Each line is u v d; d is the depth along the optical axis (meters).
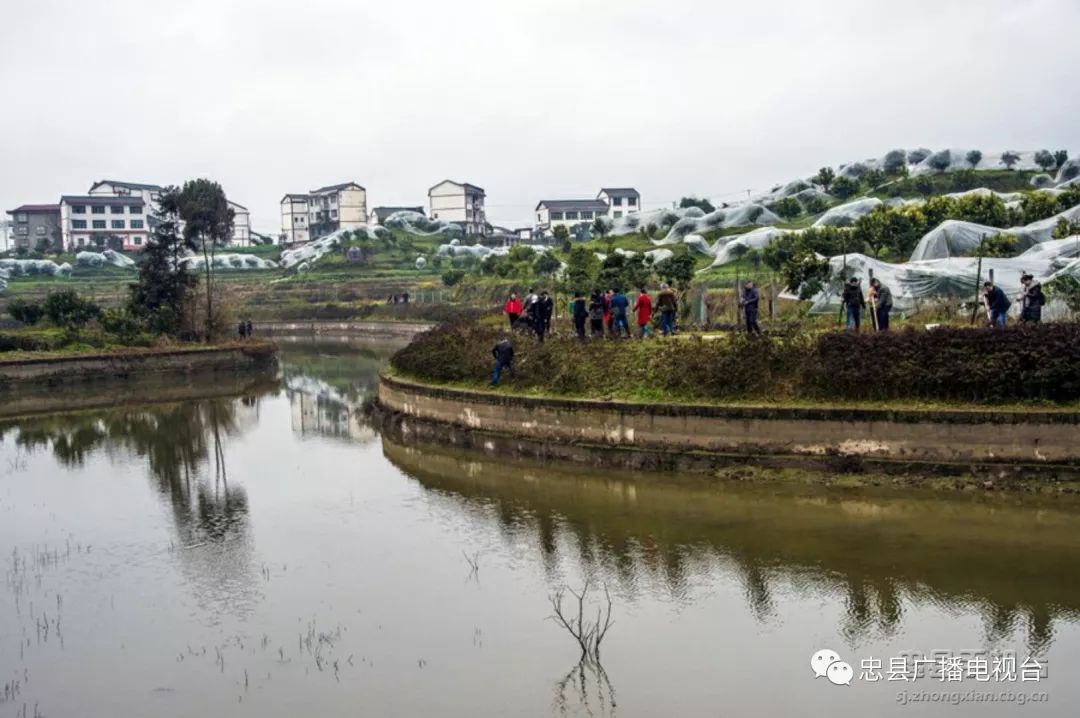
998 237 41.12
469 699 12.19
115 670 13.49
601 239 80.19
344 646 13.99
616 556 17.33
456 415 28.38
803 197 83.00
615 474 23.30
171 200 58.25
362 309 87.62
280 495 23.14
